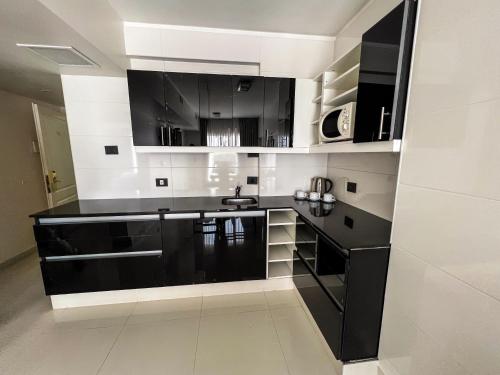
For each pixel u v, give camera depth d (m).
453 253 0.88
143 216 1.88
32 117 3.07
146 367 1.45
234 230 2.01
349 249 1.20
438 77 0.92
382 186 1.70
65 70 1.98
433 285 0.97
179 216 1.92
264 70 2.28
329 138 1.78
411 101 1.05
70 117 2.16
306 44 2.31
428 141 0.97
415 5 1.01
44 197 3.24
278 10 1.89
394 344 1.22
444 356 0.93
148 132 1.99
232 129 2.09
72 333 1.71
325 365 1.47
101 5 1.63
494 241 0.74
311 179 2.53
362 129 1.32
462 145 0.83
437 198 0.94
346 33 2.11
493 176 0.74
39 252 1.79
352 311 1.27
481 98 0.76
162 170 2.37
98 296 2.00
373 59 1.22
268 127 2.13
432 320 0.98
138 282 1.96
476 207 0.79
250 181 2.50
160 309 1.96
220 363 1.48
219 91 2.02
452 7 0.85
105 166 2.28
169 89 1.97
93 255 1.87
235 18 2.01
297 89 2.13
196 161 2.40
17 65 1.85
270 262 2.41
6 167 2.70
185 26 2.12
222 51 2.20
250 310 1.96
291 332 1.74
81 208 1.97
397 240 1.18
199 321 1.83
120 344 1.62
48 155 3.06
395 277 1.20
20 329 1.75
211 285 2.14
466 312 0.84
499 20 0.71
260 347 1.60
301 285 1.90
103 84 2.15
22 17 1.17
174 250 1.96
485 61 0.75
